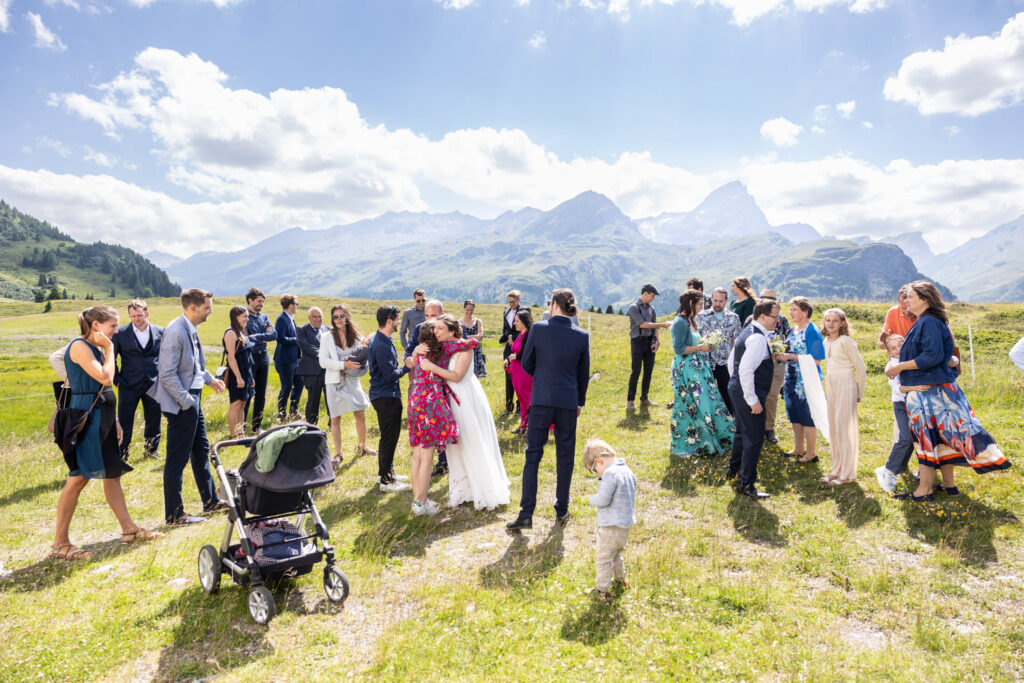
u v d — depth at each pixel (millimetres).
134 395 9266
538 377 6531
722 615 4566
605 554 4867
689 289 9102
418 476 6898
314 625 4629
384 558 5746
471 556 5840
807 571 5270
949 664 3836
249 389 10883
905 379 6441
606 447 5078
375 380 7777
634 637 4309
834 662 3926
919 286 6352
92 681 3916
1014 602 4547
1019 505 6172
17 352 41844
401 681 3861
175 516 6918
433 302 9406
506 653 4137
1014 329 18984
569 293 6633
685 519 6598
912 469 7562
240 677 3939
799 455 8414
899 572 5098
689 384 8828
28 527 6949
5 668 3984
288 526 5641
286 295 12586
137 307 9219
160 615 4750
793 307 8000
